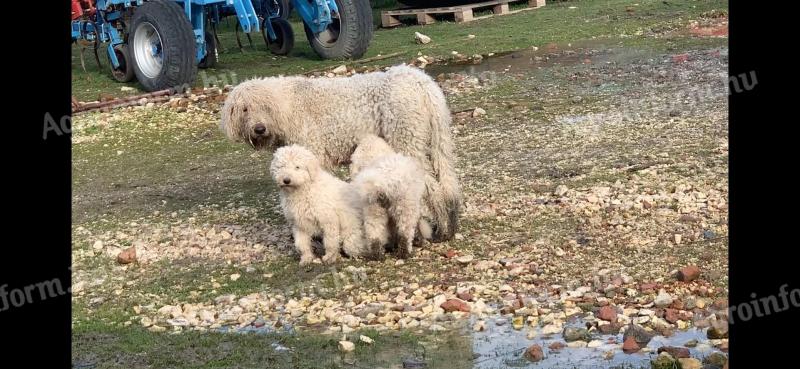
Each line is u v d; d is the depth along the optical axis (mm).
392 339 3492
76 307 4035
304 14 9422
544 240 4379
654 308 3572
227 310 3914
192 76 8359
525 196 5000
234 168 6164
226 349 3490
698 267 3924
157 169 6324
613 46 8953
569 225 4547
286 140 4496
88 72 9625
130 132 7258
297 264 4332
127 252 4566
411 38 10508
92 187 6008
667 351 3176
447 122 4398
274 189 5621
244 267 4375
